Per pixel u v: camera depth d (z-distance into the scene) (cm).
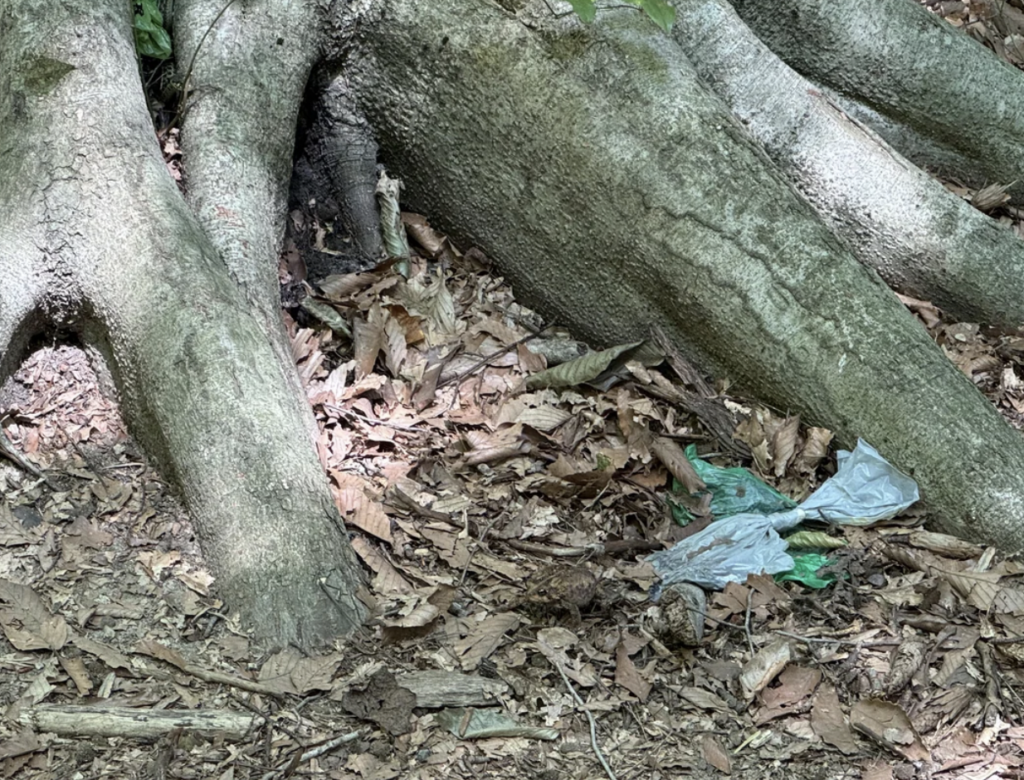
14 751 124
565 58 185
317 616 139
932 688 142
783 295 174
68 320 162
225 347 152
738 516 161
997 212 222
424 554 152
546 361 184
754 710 138
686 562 155
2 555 143
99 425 159
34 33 168
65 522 147
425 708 133
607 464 166
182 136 180
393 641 140
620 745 133
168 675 133
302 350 175
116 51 171
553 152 185
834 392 171
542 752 131
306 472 148
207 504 145
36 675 131
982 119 219
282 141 184
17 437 157
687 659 143
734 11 201
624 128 182
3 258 158
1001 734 138
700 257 177
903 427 166
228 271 164
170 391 150
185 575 143
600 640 144
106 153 163
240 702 132
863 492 164
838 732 136
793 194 180
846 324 172
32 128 164
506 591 149
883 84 217
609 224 183
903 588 154
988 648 147
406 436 168
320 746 128
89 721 127
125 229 159
